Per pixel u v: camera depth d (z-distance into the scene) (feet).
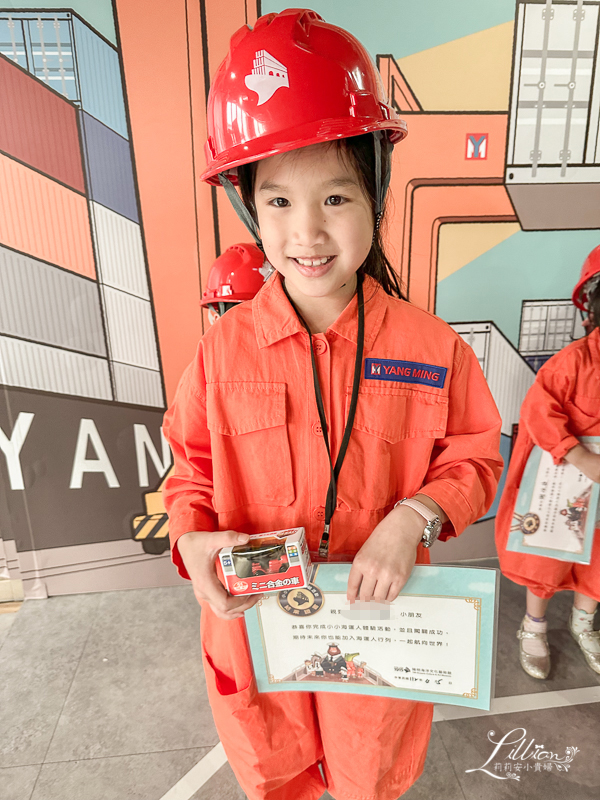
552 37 4.65
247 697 2.41
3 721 4.19
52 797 3.57
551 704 4.19
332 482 2.11
